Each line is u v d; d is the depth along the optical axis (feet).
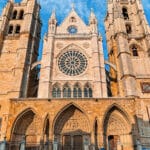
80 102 137.39
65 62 165.99
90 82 156.76
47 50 168.35
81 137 132.26
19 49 168.86
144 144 126.62
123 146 129.59
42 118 131.75
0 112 144.66
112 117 138.41
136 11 205.57
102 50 171.42
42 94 147.54
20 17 202.39
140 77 159.43
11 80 159.43
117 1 213.25
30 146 129.39
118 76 163.73
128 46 173.17
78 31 186.19
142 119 134.21
